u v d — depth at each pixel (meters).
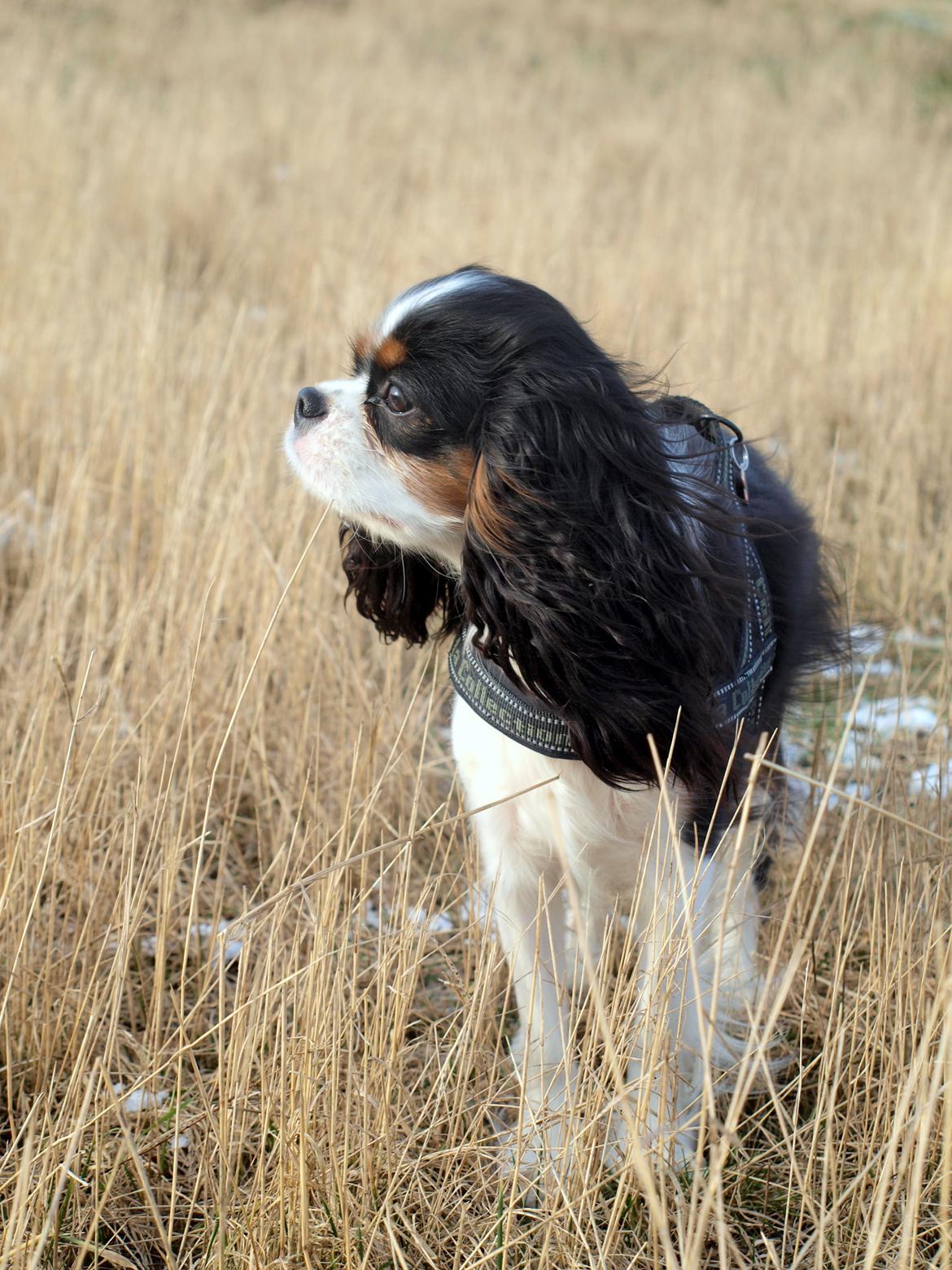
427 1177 2.12
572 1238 1.93
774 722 2.50
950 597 3.91
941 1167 1.81
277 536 3.68
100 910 2.63
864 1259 1.83
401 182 8.92
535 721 2.14
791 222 8.62
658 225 7.66
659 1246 1.99
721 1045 2.41
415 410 2.15
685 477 2.13
